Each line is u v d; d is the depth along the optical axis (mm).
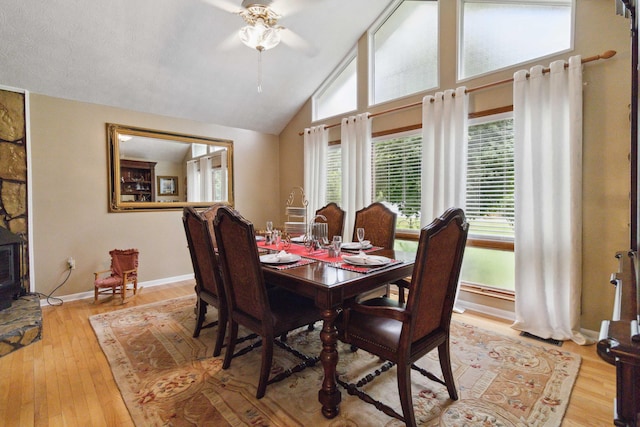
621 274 1082
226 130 4590
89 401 1711
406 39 3615
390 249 2584
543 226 2553
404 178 3648
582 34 2408
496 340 2436
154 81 3484
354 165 3953
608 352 600
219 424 1532
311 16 3289
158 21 2863
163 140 4004
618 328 643
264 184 5047
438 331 1673
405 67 3627
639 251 725
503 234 2934
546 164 2537
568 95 2428
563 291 2475
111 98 3504
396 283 2213
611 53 2264
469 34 3098
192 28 3020
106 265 3609
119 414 1611
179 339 2461
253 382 1889
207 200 4402
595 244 2383
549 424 1528
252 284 1748
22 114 3057
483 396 1748
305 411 1633
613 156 2297
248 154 4844
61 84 3162
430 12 3422
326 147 4332
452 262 1612
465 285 3174
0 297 2631
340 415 1602
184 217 2422
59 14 2582
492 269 3029
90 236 3496
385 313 1487
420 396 1752
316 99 4652
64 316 2922
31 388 1825
